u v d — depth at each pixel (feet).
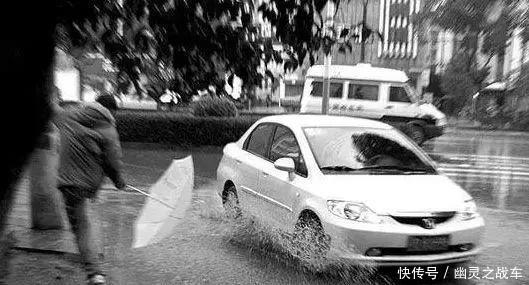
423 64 80.84
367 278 18.54
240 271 19.01
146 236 22.25
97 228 23.08
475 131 88.94
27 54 5.92
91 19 10.31
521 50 18.78
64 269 18.04
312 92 63.72
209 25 10.86
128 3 10.71
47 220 21.97
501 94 27.96
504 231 26.73
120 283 17.40
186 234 23.00
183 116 55.72
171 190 25.45
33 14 5.90
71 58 11.35
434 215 18.15
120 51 11.07
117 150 16.81
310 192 19.62
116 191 31.12
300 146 21.89
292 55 11.43
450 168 50.93
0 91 5.82
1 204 6.28
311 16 10.64
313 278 18.61
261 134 25.21
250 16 11.20
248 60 11.43
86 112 16.42
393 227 17.72
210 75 11.45
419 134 61.98
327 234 18.31
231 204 25.63
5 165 6.11
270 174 22.38
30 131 6.24
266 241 21.88
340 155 21.31
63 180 16.30
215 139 55.72
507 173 48.34
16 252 19.22
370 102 63.05
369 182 19.60
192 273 18.57
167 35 10.88
